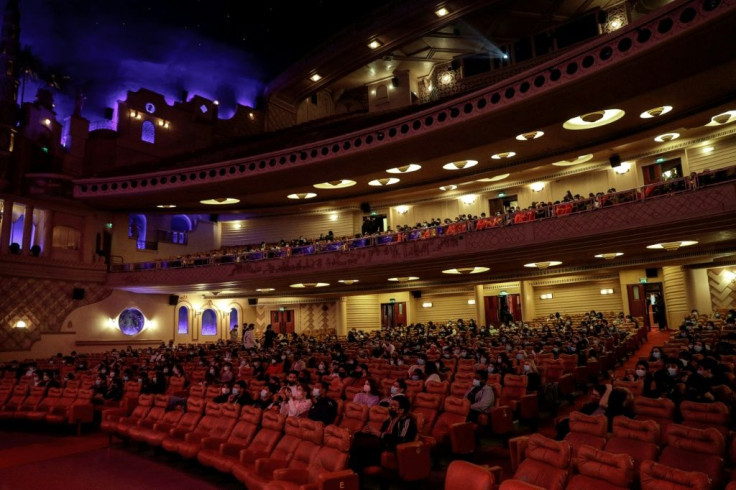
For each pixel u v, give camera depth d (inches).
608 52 650.8
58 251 1089.4
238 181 1040.8
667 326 984.3
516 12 1229.7
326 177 1017.5
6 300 979.3
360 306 1337.4
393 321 1320.1
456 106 807.1
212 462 344.8
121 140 1298.0
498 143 858.1
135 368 752.3
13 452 438.3
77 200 1119.6
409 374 505.0
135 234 1229.7
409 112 1077.8
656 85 673.0
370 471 298.0
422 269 948.6
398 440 310.8
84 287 1095.6
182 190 1079.0
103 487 338.3
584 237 729.0
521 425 439.5
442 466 352.5
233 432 370.0
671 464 230.2
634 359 694.5
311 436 305.3
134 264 1123.9
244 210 1246.3
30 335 1002.1
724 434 255.4
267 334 989.8
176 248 1279.5
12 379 629.9
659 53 614.9
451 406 375.6
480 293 1191.6
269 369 658.8
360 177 1024.9
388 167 963.3
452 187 1120.2
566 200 783.7
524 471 224.8
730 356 448.8
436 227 871.7
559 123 782.5
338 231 1252.5
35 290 1023.0
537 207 781.9
